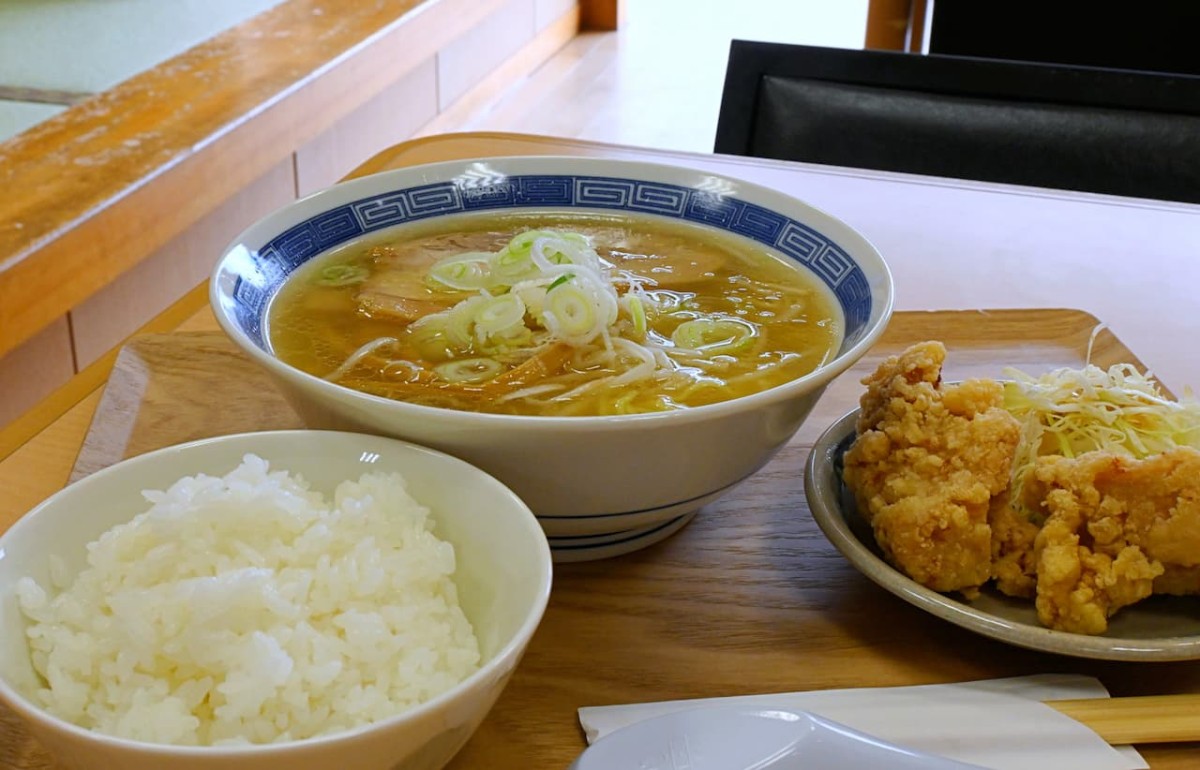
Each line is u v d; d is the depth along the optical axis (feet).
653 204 1.76
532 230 1.66
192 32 4.14
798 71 2.72
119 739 0.97
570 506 1.28
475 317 1.45
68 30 4.05
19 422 1.63
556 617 1.33
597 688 1.24
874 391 1.42
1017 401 1.48
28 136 3.11
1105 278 2.08
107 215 2.75
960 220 2.25
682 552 1.43
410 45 4.73
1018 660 1.29
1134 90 2.54
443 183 1.73
